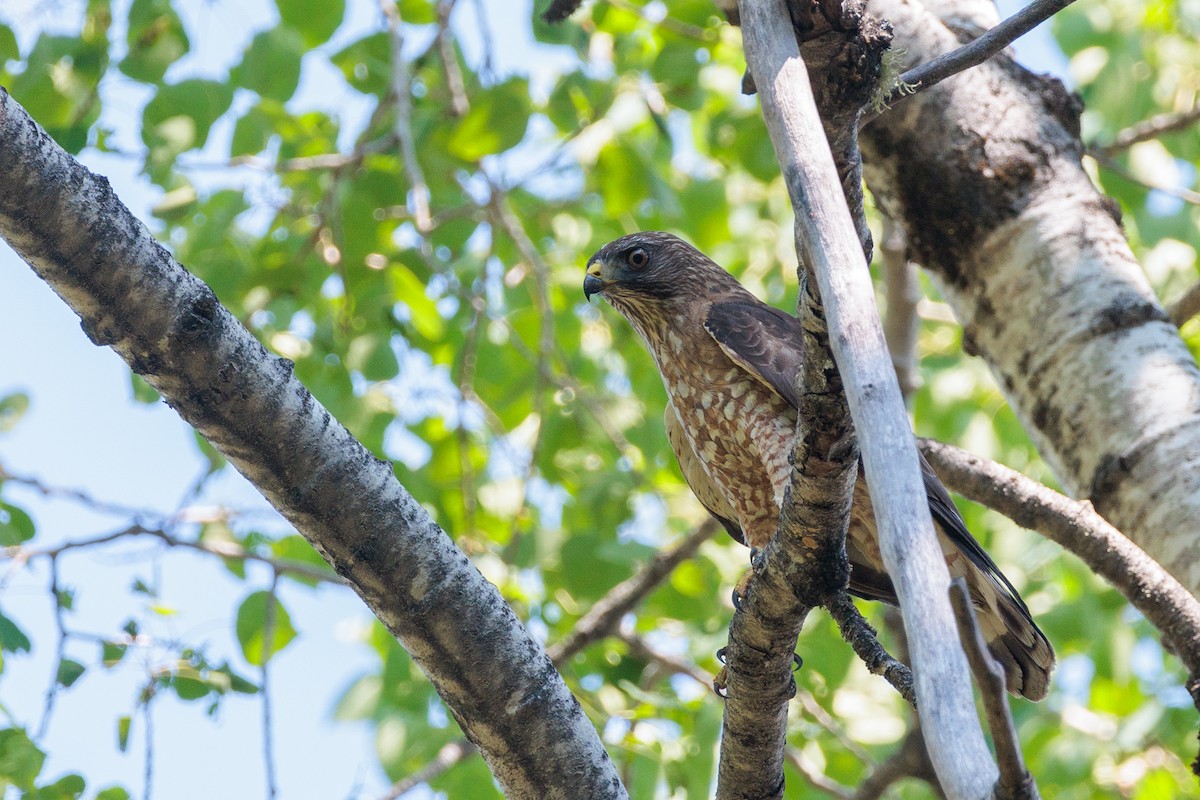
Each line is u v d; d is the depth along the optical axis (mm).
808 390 4836
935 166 7762
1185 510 6684
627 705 11008
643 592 10891
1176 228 12859
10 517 9844
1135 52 13172
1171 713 13070
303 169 11477
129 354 4996
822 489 5074
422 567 5293
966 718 3098
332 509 5203
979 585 7820
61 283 4902
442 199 12539
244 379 5039
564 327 13422
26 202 4758
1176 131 10219
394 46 11539
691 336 9102
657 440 12586
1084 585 13555
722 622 12070
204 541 10617
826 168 3982
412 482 12086
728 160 12859
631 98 12047
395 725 11023
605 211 13438
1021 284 7543
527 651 5473
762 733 5859
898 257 10711
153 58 10766
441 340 12977
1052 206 7598
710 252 13727
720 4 7559
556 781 5488
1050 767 12812
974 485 7191
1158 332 7238
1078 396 7223
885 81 4777
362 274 11844
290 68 11250
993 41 4801
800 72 4129
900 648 11273
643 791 9734
